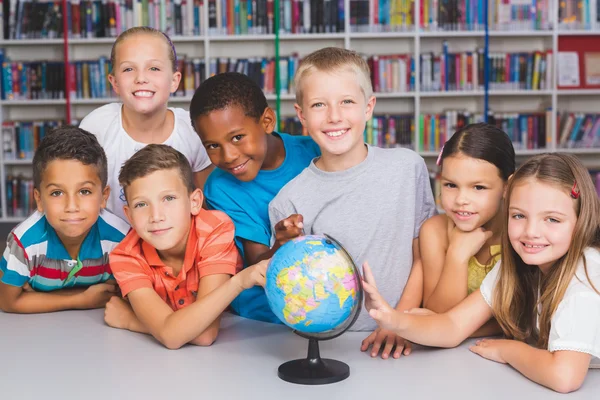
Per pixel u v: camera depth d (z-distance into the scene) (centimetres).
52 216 188
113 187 237
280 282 136
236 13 525
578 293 144
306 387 140
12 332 184
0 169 538
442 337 160
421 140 534
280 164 205
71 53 545
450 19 523
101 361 158
